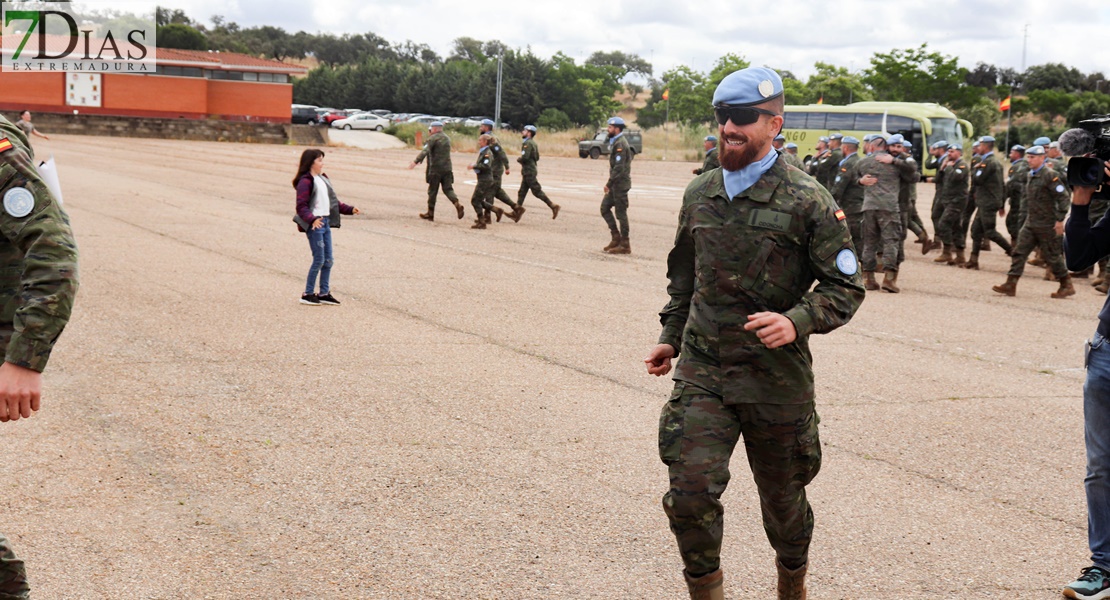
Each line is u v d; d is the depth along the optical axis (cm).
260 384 679
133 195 2069
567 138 6475
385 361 759
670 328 347
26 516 444
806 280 324
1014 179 1491
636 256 1442
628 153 1450
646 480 519
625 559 423
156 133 5459
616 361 787
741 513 480
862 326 980
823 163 1524
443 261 1305
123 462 518
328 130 6294
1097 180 386
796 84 7850
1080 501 512
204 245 1359
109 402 622
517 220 1850
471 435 585
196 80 5566
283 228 1594
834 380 750
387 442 566
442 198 2295
